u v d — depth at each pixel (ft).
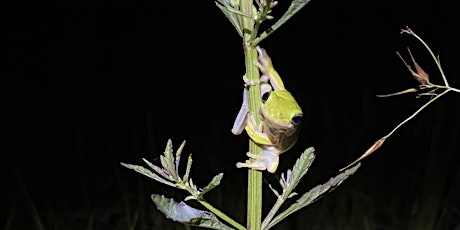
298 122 2.72
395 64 11.32
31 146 9.41
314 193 2.79
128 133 10.08
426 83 2.91
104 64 12.32
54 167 8.99
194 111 10.82
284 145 2.77
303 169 2.78
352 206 8.11
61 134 9.77
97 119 10.41
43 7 12.94
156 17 12.96
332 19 12.38
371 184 8.38
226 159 9.12
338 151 8.92
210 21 12.66
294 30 12.34
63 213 8.46
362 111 9.50
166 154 2.71
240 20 2.73
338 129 9.16
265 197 7.76
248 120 2.78
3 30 12.63
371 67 11.35
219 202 8.28
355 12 12.37
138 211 7.98
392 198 8.38
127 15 12.97
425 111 8.71
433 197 7.86
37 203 8.54
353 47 11.98
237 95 11.20
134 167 2.74
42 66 12.17
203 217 2.72
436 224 7.91
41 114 10.48
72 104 10.80
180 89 11.48
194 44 12.54
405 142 8.76
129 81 11.85
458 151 8.05
